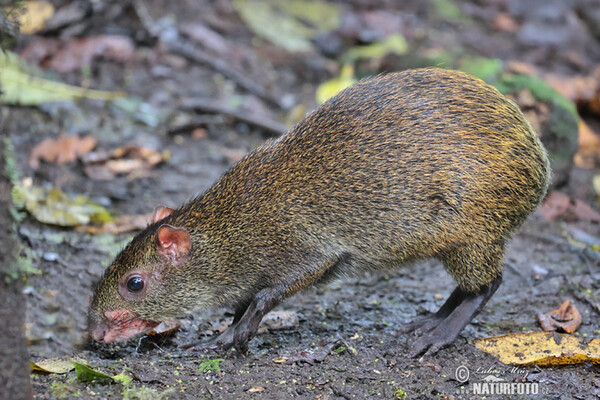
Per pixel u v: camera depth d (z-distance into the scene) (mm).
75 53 12430
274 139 7184
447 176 6539
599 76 14531
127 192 9805
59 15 12828
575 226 9922
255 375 6234
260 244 6754
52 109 11086
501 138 6617
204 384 5996
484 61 11367
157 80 12633
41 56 12055
